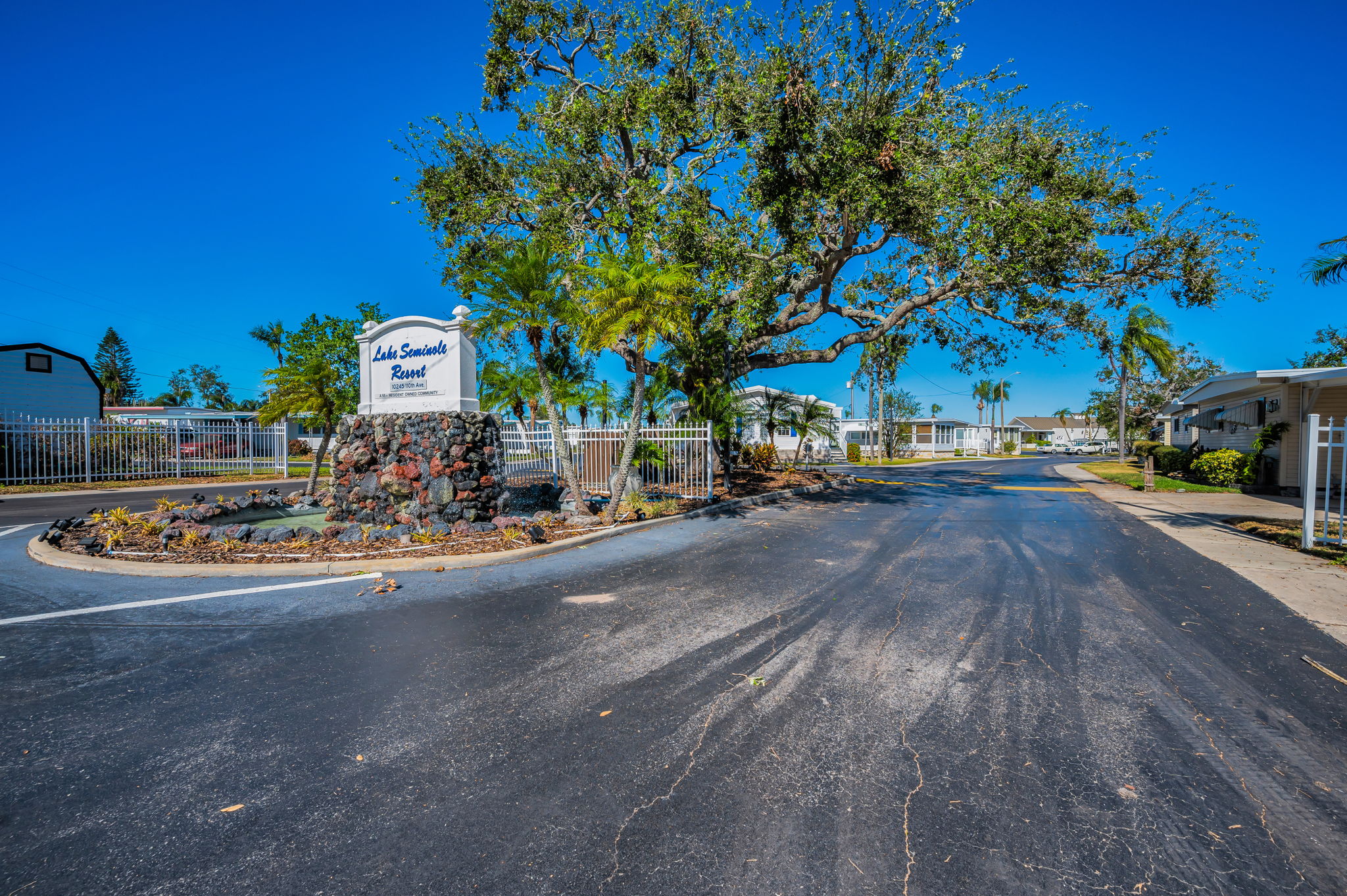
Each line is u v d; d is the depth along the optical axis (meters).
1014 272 11.91
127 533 8.87
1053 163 12.02
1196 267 12.76
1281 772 2.95
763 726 3.42
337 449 10.45
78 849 2.42
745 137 13.84
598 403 19.09
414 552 7.88
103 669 4.25
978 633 4.98
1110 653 4.52
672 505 12.36
